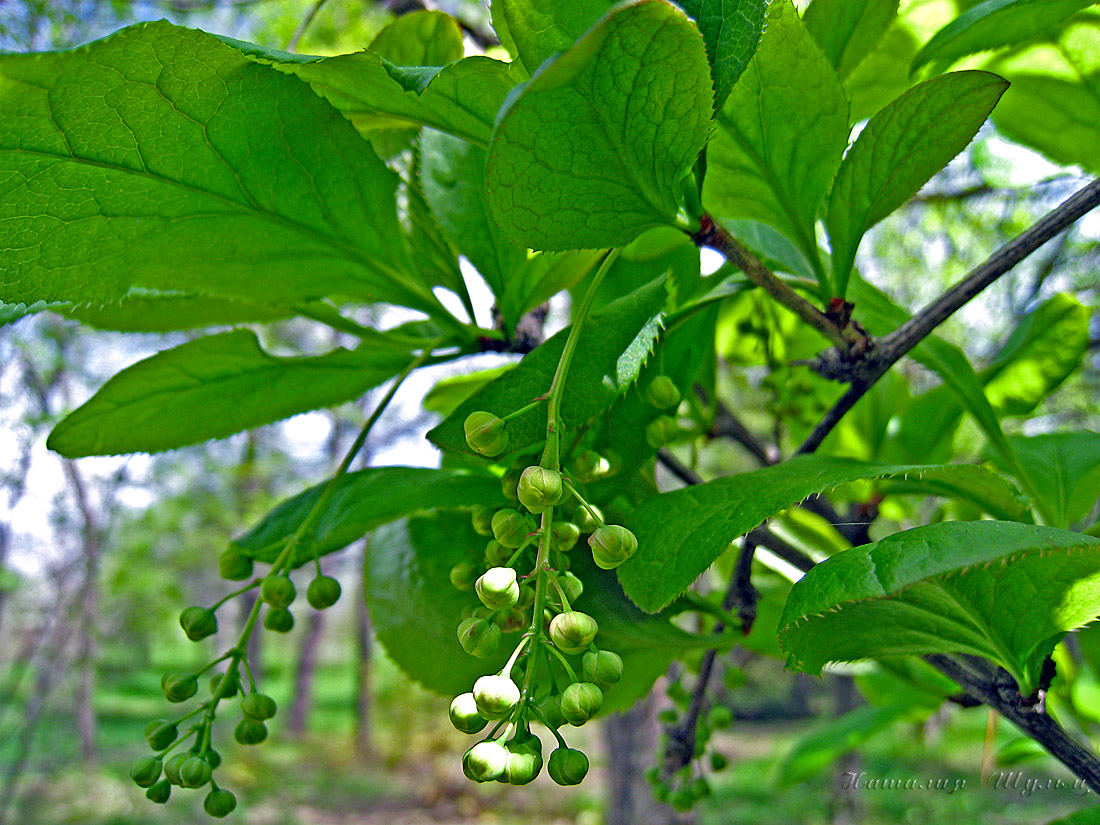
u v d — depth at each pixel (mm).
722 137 123
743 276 134
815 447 124
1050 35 162
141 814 1574
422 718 2156
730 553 203
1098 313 383
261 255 130
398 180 129
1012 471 148
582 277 153
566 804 1904
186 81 105
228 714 2100
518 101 83
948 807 1218
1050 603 103
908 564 82
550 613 103
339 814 1876
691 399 178
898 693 222
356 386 158
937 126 109
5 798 1239
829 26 135
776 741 2105
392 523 153
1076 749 108
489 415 99
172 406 149
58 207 110
